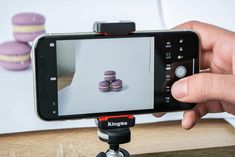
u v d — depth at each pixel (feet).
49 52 1.05
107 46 1.09
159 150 1.32
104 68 1.10
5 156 1.28
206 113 1.40
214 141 1.38
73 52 1.07
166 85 1.16
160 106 1.16
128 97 1.13
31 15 1.56
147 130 1.44
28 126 1.44
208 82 1.09
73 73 1.08
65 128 1.44
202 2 1.67
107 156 1.09
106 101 1.12
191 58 1.16
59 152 1.31
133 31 1.10
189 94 1.11
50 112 1.08
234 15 1.68
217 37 1.32
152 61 1.14
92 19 1.65
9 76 1.54
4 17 1.55
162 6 1.67
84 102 1.10
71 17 1.63
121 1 1.64
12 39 1.57
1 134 1.39
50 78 1.06
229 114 1.51
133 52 1.11
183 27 1.34
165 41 1.13
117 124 1.08
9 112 1.48
